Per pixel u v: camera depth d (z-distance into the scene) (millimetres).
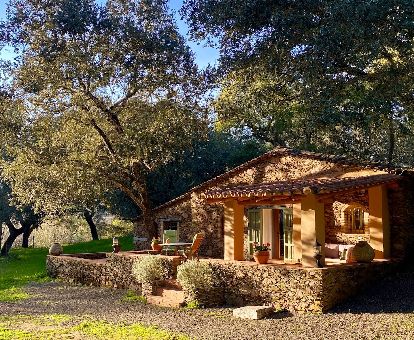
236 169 19766
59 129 22281
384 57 15336
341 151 25141
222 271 13875
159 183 31297
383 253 14844
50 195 22688
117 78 20906
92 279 19484
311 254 12320
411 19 13141
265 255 13336
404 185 15508
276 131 28344
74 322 11633
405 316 10688
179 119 22609
